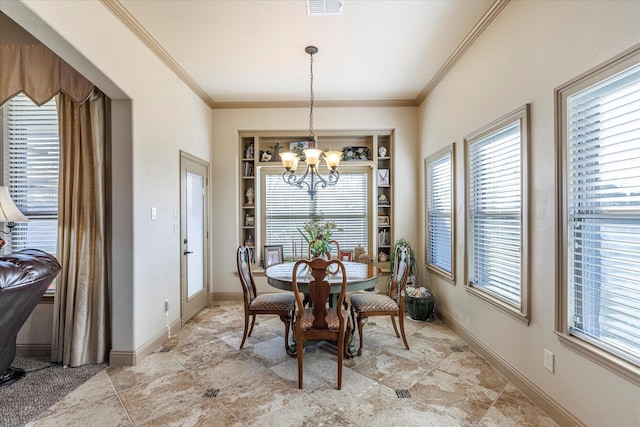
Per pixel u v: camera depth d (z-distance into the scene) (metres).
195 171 3.91
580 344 1.65
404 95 4.20
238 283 4.49
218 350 2.86
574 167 1.75
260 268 4.61
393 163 4.50
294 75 3.56
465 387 2.22
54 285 2.79
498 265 2.53
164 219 3.11
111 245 2.67
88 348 2.59
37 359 2.67
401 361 2.62
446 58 3.18
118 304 2.57
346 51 3.03
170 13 2.43
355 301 2.97
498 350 2.46
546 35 1.91
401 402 2.04
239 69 3.40
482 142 2.76
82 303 2.56
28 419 1.88
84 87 2.56
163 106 3.10
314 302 2.30
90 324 2.60
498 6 2.33
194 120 3.87
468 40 2.81
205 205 4.25
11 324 2.11
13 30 2.50
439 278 3.70
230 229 4.48
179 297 3.43
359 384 2.27
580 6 1.65
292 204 4.80
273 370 2.48
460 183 3.10
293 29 2.66
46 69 2.52
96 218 2.61
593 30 1.58
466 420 1.86
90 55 2.10
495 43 2.46
